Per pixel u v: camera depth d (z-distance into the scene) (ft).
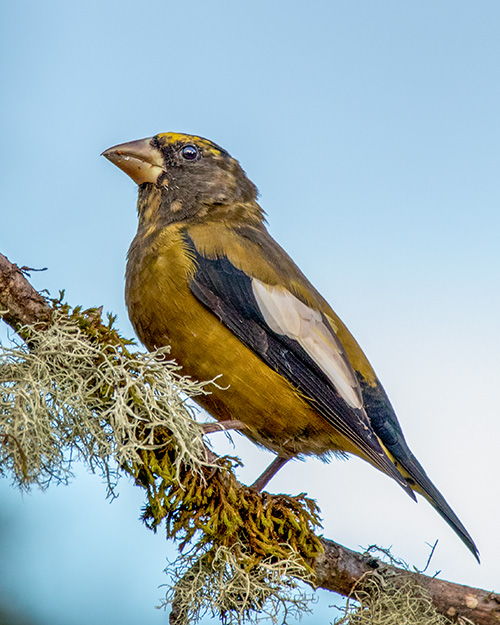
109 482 21.09
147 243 30.63
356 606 25.14
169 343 28.91
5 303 22.17
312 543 23.99
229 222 32.99
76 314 22.50
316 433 29.73
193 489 22.34
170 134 34.14
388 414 33.22
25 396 20.57
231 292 29.19
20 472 19.98
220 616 22.98
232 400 28.78
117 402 20.81
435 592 25.16
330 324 31.45
